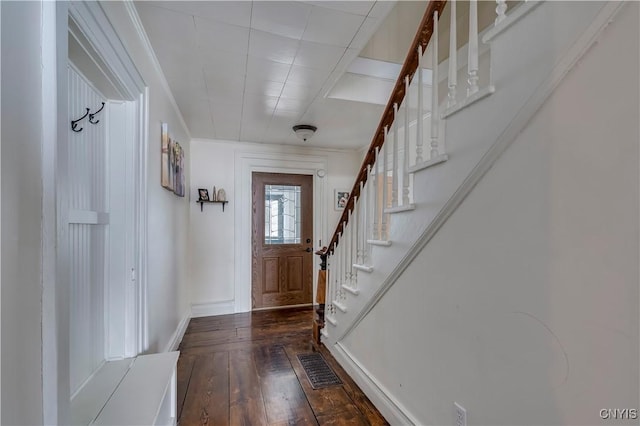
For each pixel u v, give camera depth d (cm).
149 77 180
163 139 212
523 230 88
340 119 308
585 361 72
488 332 101
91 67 121
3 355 60
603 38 68
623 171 65
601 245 69
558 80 77
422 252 138
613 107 66
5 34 61
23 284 66
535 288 84
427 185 132
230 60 195
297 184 421
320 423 163
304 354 253
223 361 240
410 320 148
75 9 93
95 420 104
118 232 154
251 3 144
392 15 175
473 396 107
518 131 89
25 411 66
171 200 249
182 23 158
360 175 212
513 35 90
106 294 150
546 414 81
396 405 157
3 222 60
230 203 385
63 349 79
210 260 373
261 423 164
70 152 117
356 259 226
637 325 63
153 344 189
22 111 65
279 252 409
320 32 168
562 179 77
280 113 290
